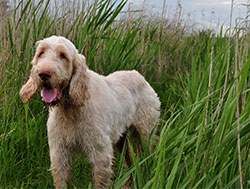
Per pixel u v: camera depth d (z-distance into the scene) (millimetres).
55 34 3709
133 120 3145
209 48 4074
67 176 2719
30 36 3549
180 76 4020
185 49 4902
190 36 5297
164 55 4660
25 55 3486
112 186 2814
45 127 3105
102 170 2699
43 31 3662
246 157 2090
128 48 4047
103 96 2762
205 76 2938
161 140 2164
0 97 3260
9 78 3363
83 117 2633
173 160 2105
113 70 3688
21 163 2916
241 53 2520
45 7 3613
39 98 3230
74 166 3006
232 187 2031
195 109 2199
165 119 3516
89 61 3605
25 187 2770
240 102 2346
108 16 3730
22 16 3627
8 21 3492
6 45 3535
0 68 3391
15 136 2969
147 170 2256
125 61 3771
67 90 2600
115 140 2908
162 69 4504
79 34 3719
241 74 2012
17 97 3230
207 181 1998
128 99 3029
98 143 2676
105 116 2736
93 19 3723
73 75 2594
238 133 1940
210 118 2199
